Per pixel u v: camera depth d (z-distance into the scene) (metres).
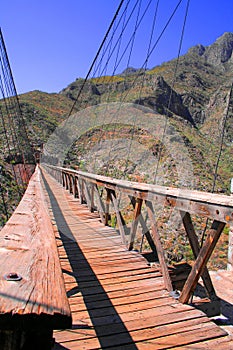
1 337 0.55
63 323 0.55
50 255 0.80
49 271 0.70
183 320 1.92
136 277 2.64
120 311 2.03
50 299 0.58
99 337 1.73
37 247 0.85
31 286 0.61
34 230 1.02
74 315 1.97
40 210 1.39
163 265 2.46
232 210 1.55
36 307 0.55
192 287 2.08
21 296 0.57
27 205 1.51
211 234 1.84
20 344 0.56
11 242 0.87
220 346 1.65
